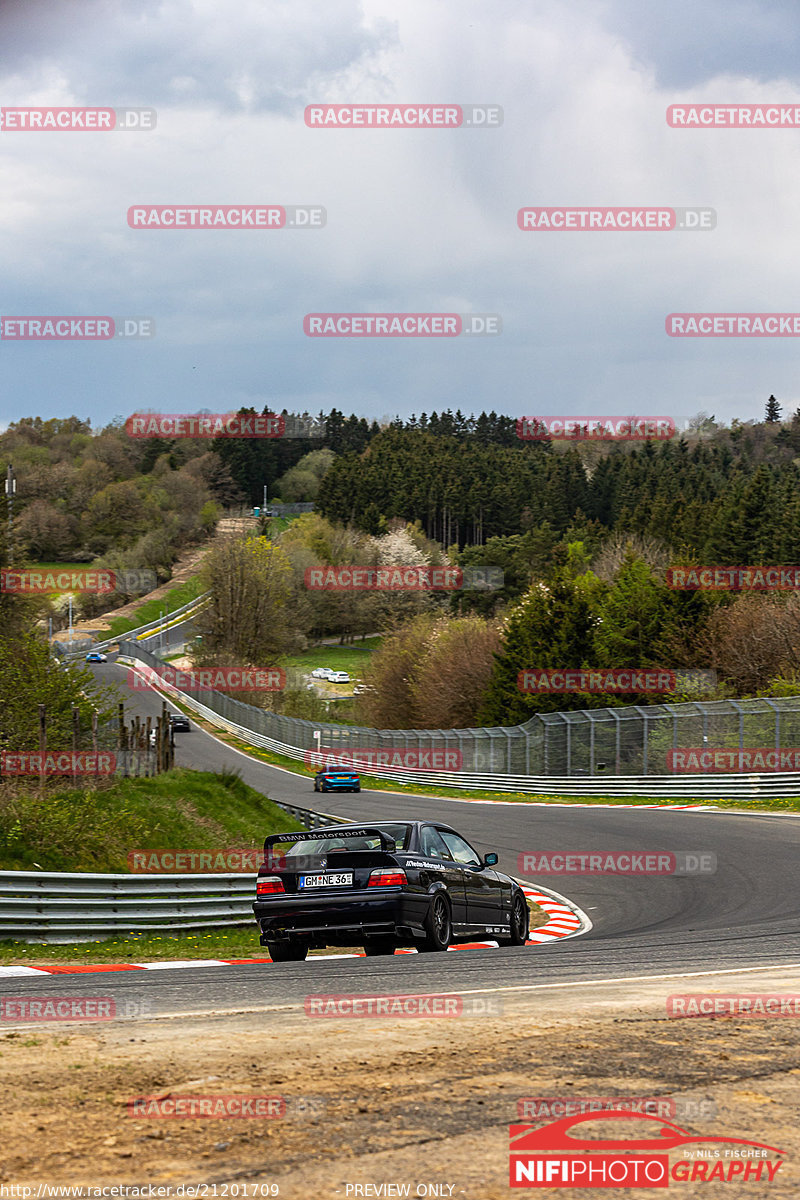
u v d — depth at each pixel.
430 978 8.95
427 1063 5.22
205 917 17.42
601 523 146.00
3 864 19.45
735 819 31.91
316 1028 6.19
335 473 163.12
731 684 51.25
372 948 13.48
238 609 104.75
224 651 104.31
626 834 30.78
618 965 9.97
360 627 130.12
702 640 55.00
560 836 31.80
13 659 30.20
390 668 88.62
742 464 158.75
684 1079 4.92
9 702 28.69
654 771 41.47
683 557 60.34
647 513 115.75
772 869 22.25
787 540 82.88
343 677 113.44
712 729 39.00
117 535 152.88
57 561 146.25
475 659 76.00
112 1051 5.54
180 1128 4.17
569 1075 4.99
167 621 137.62
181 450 182.25
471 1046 5.64
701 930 14.28
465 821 37.50
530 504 153.12
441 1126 4.20
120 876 16.28
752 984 8.26
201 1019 6.58
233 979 9.16
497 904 13.85
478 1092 4.69
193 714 93.94
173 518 157.62
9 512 54.16
